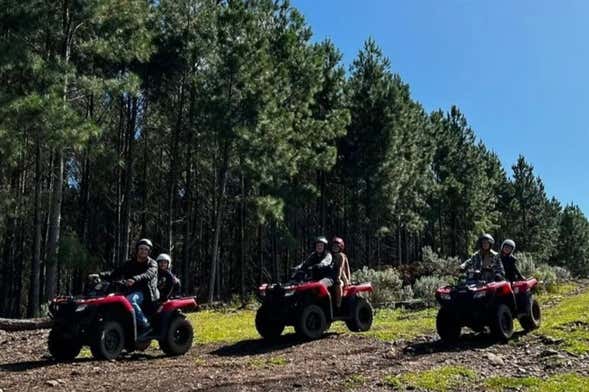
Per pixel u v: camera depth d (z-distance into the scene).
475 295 10.94
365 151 37.78
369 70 39.31
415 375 8.25
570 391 7.34
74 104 24.28
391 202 39.22
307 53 31.89
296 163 30.34
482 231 54.00
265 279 44.75
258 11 30.39
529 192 69.00
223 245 42.00
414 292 22.67
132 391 7.45
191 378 8.24
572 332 11.55
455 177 53.22
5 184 26.14
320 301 12.11
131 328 9.95
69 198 35.31
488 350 10.30
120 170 31.30
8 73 20.25
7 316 35.94
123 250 28.70
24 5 19.39
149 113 32.50
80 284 32.47
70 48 22.61
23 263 35.88
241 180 32.09
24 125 18.27
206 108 26.78
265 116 26.83
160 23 28.42
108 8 21.33
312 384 7.90
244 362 9.53
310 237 45.97
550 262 82.44
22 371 8.72
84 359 9.75
